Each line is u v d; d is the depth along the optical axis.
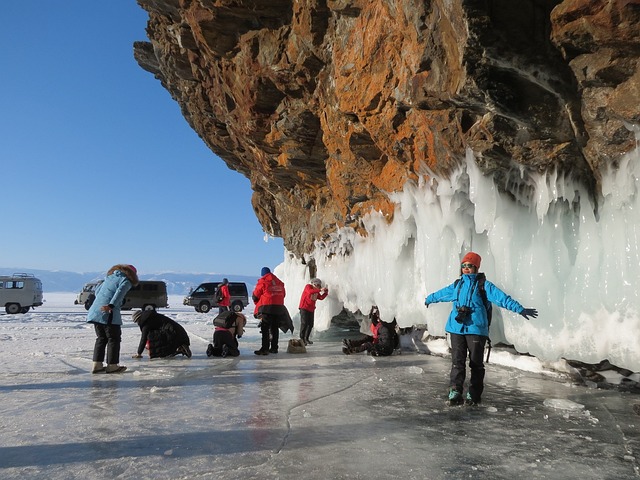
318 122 9.38
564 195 5.21
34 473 2.90
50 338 11.77
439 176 6.68
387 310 8.77
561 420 4.05
